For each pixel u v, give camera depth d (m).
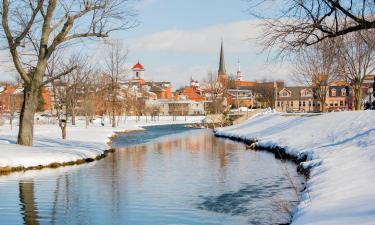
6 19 22.39
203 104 146.88
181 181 18.94
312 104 113.81
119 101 87.06
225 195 15.79
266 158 27.58
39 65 24.36
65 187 17.22
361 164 15.22
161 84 193.50
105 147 33.22
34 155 22.55
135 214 13.09
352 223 7.90
